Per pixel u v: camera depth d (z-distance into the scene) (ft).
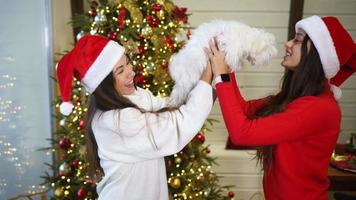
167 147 3.65
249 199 8.36
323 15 7.95
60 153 6.97
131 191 3.83
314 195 3.67
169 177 5.74
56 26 7.25
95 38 3.85
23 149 7.45
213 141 8.63
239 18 8.00
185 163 6.04
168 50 5.78
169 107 3.85
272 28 8.06
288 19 7.97
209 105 3.49
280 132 3.28
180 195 5.91
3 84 7.13
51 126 7.39
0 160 7.40
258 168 8.14
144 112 3.77
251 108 4.17
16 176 7.53
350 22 7.97
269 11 7.93
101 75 3.68
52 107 7.31
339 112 3.53
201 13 7.98
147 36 5.65
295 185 3.62
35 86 7.25
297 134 3.34
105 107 3.74
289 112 3.35
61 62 3.80
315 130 3.39
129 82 3.91
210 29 3.52
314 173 3.61
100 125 3.80
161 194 4.12
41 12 6.98
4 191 7.55
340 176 5.99
